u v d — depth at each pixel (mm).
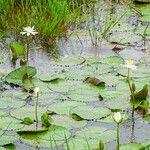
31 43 5254
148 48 5168
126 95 4141
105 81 4398
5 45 5211
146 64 4766
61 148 3408
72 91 4219
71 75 4520
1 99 4090
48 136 3535
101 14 6098
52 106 3959
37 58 4922
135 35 5496
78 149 3359
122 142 3496
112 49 5148
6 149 3406
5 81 4438
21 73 4457
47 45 5227
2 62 4832
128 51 5102
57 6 5762
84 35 5488
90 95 4152
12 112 3881
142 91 3967
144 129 3682
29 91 4250
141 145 3340
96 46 5211
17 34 5445
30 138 3525
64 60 4848
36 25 5453
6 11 5848
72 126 3678
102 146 3184
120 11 6219
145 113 3904
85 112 3855
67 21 5746
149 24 5828
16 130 3641
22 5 5805
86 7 6301
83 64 4766
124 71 4590
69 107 3939
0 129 3650
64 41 5332
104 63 4766
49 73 4570
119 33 5562
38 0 5906
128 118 3828
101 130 3611
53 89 4258
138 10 6238
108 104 4000
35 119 3783
